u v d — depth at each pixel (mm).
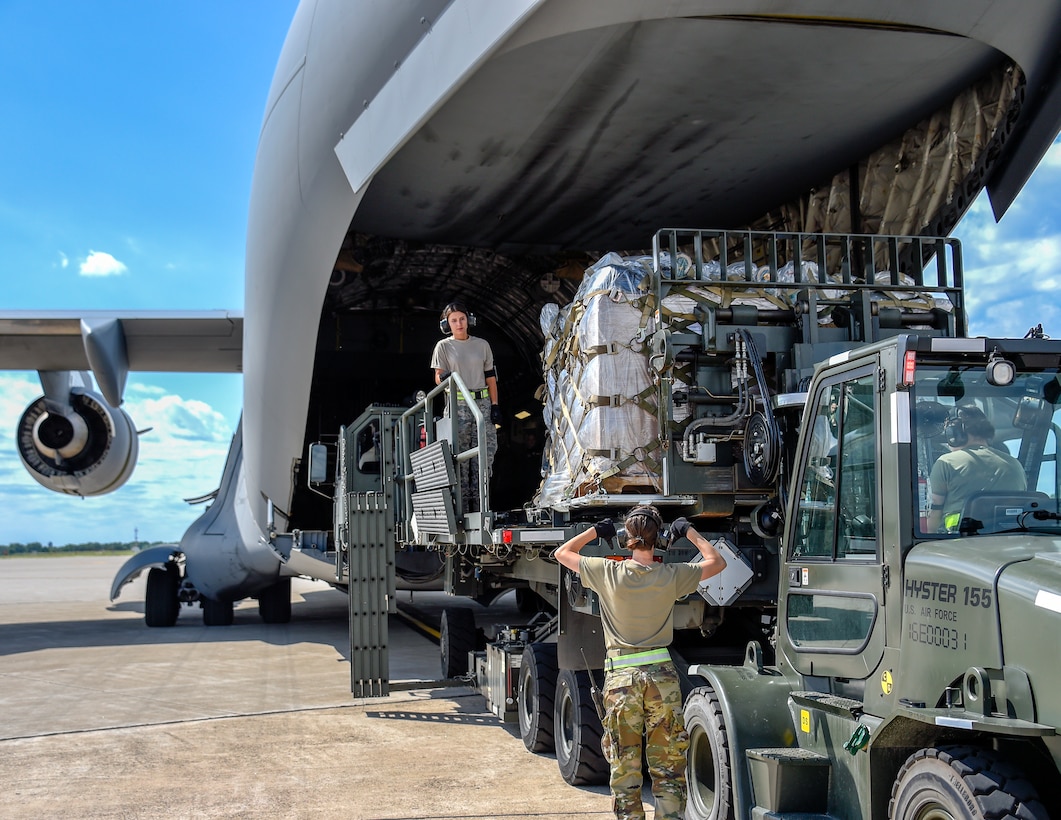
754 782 3750
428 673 10297
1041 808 2643
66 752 6621
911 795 3031
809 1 5801
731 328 5344
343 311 12469
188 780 5809
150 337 14641
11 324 13969
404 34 6914
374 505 8492
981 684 2812
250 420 12172
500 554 6223
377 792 5480
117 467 17203
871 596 3475
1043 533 3346
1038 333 3689
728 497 5293
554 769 6004
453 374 6527
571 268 11438
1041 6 5910
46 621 16812
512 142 8180
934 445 3383
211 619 15578
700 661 5605
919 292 5789
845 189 8852
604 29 6234
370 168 7738
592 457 5398
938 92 7250
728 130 7949
